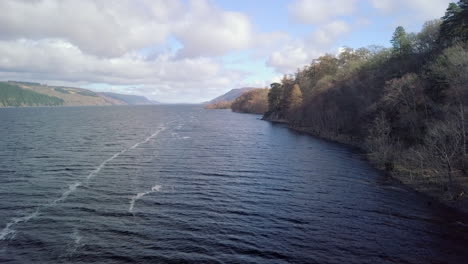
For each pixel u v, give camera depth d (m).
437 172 42.97
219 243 24.83
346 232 27.31
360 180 44.47
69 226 27.41
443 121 47.94
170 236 25.86
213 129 118.19
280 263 22.06
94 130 108.94
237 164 54.16
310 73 155.75
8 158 55.50
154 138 89.19
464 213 31.72
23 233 25.84
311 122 113.88
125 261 21.88
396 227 28.47
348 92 95.44
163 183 41.28
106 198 34.88
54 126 121.56
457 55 49.59
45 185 39.34
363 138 77.50
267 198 36.16
